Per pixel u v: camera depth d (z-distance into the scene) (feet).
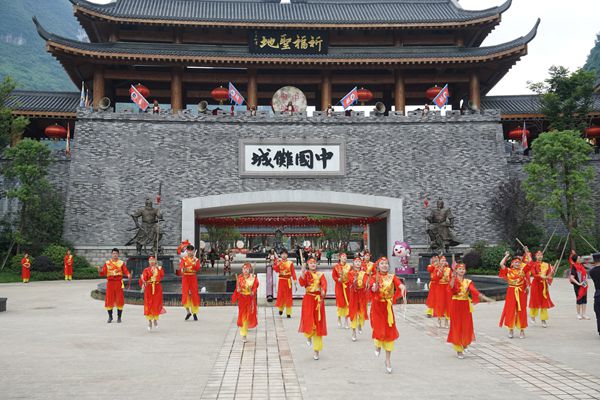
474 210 131.85
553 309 62.23
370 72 153.69
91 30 150.30
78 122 129.18
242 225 154.61
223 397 25.84
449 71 155.22
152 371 31.40
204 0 163.22
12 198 127.24
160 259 110.93
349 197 130.21
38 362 33.86
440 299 49.06
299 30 146.92
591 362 33.65
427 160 133.39
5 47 598.75
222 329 47.88
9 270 119.85
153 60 136.56
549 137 122.11
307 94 174.19
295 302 67.67
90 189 126.72
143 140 129.59
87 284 103.60
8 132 127.65
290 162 130.62
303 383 28.48
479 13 148.46
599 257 43.45
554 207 120.06
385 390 26.94
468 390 26.91
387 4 165.37
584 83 138.10
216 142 130.93
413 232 130.31
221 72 148.77
